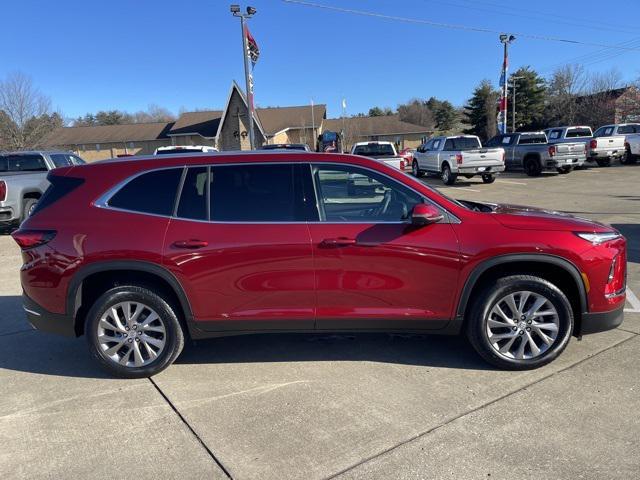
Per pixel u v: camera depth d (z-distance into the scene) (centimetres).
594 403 340
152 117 10469
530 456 288
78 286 382
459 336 468
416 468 282
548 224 380
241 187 386
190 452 303
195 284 379
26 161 1230
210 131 5231
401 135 6488
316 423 329
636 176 1941
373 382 381
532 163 2105
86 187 393
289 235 375
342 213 383
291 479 277
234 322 387
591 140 2241
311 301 382
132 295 388
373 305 383
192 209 383
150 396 371
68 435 324
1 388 390
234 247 374
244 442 311
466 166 1825
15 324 534
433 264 374
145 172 391
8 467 293
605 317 384
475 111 6456
